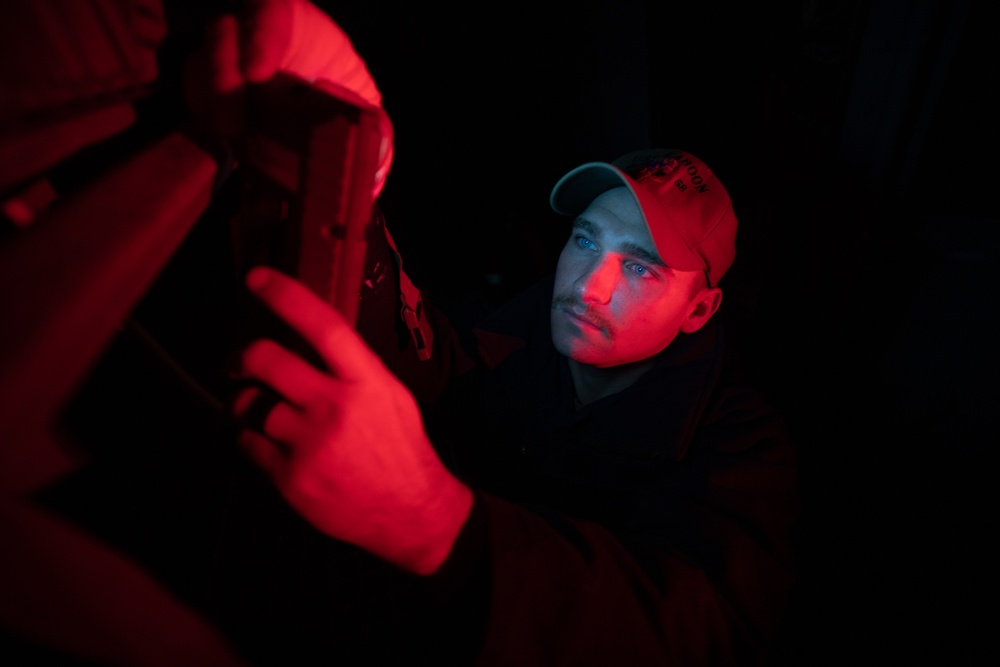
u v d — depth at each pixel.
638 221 0.97
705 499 0.89
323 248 0.35
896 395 2.11
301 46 0.44
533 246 2.23
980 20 1.70
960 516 1.86
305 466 0.35
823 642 1.64
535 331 1.28
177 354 0.64
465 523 0.52
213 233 0.71
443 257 2.14
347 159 0.34
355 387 0.34
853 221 2.02
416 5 1.70
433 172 2.00
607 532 0.69
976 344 1.88
